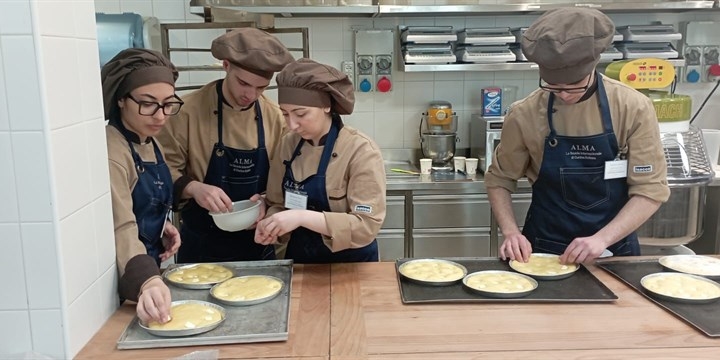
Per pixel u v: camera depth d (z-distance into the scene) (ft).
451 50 10.88
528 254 5.72
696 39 11.54
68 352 3.91
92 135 4.31
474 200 10.48
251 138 6.92
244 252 7.24
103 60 9.00
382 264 5.78
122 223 4.80
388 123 12.04
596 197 6.34
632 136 6.10
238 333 4.12
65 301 3.87
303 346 4.02
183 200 6.58
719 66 11.53
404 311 4.60
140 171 5.16
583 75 5.55
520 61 10.82
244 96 6.38
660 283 4.99
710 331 4.12
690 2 10.52
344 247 5.52
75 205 4.02
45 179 3.71
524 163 6.84
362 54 11.45
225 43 6.06
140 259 4.70
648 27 10.87
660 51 10.77
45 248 3.80
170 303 4.42
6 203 3.73
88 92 4.24
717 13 11.69
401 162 12.09
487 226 10.59
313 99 5.39
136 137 5.18
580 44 5.35
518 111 6.59
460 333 4.20
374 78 11.58
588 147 6.19
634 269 5.49
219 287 4.96
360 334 4.19
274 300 4.76
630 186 6.25
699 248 10.36
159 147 5.73
